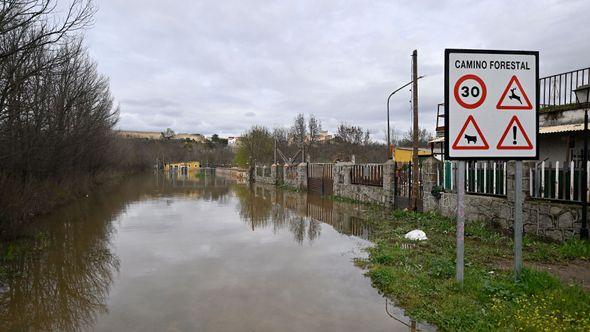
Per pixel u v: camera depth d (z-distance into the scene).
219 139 118.19
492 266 5.79
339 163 18.20
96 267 6.46
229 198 19.44
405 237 8.09
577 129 8.66
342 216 12.29
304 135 47.66
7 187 8.35
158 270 6.16
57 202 15.07
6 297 5.14
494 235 7.77
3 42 7.98
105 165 30.00
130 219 11.98
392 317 4.18
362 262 6.44
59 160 14.09
